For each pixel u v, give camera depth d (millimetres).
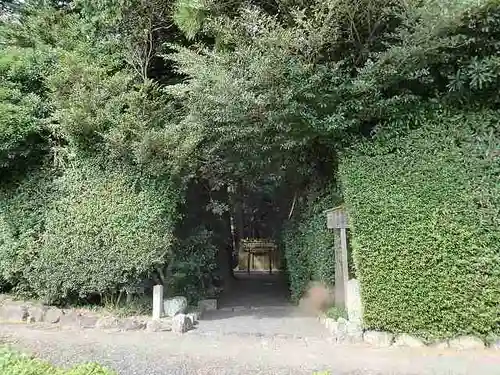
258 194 10656
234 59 5270
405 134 4996
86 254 5629
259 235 15086
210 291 7621
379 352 4395
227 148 6141
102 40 6656
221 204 7289
